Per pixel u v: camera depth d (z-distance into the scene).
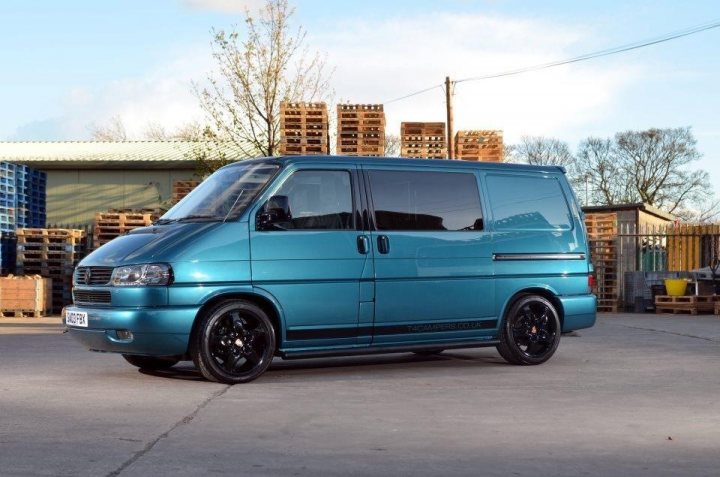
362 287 9.16
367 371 9.87
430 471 5.11
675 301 22.75
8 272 21.66
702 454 5.58
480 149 17.61
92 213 33.69
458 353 11.82
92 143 38.28
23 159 33.00
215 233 8.56
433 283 9.59
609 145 60.75
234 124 27.83
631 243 27.69
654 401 7.64
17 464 5.18
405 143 17.61
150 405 7.30
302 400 7.63
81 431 6.18
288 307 8.81
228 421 6.61
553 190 10.62
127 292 8.38
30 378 9.00
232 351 8.59
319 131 17.70
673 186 58.34
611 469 5.18
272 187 8.87
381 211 9.38
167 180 33.69
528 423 6.59
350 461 5.34
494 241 10.02
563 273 10.52
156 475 4.95
